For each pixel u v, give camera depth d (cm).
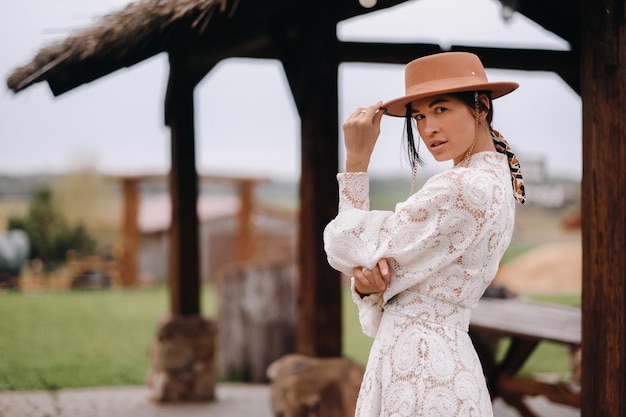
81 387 670
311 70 405
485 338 517
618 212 307
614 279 308
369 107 228
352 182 224
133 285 1770
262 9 351
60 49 412
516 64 433
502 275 1683
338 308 420
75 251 2161
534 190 3105
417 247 212
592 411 315
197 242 630
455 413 212
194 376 619
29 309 1247
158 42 384
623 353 305
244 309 766
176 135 616
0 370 725
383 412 219
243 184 1847
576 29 434
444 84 221
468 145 225
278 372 427
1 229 2222
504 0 312
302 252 423
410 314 220
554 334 454
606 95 311
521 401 510
